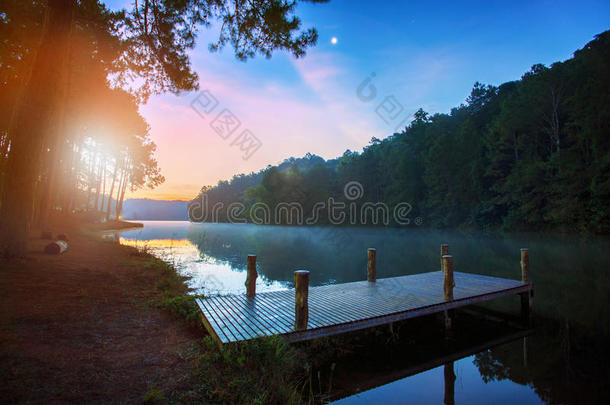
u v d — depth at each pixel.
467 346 6.21
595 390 4.54
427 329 7.07
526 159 31.44
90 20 10.87
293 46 8.76
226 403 3.18
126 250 14.97
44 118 7.94
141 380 3.37
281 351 4.37
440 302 6.60
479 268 13.93
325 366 5.21
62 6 8.00
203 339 4.68
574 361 5.50
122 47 11.50
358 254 19.78
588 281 11.31
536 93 30.44
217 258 17.09
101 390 3.07
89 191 35.62
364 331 6.62
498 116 35.44
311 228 51.94
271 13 8.25
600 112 23.81
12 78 13.70
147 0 9.55
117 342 4.30
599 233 24.44
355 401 4.21
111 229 32.72
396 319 5.91
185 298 6.78
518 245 23.03
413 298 6.92
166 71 10.82
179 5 9.07
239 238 32.66
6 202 7.86
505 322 7.57
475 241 27.14
